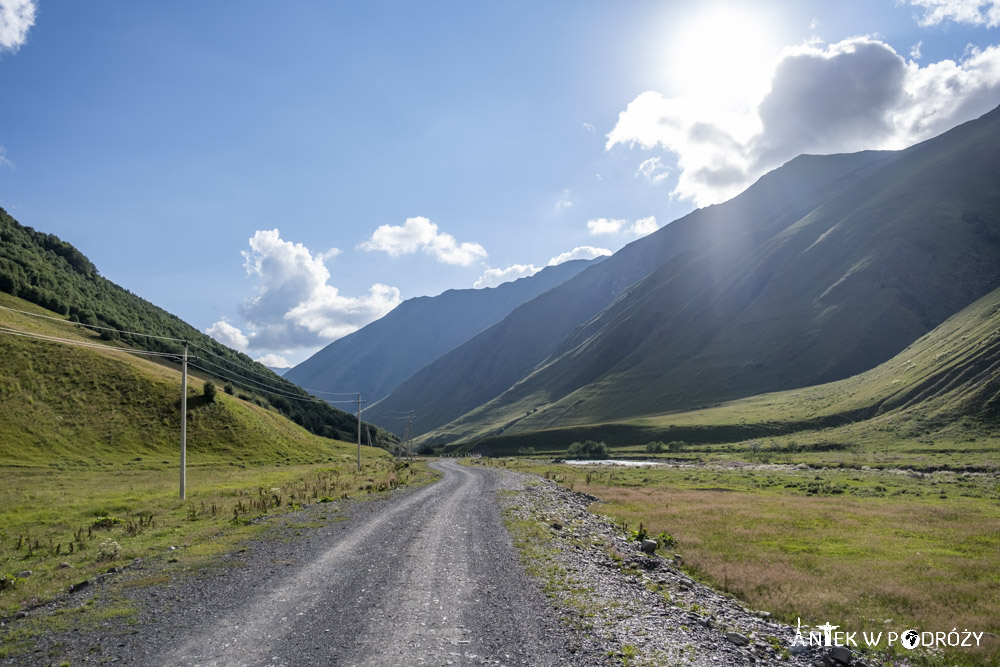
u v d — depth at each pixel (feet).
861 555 83.92
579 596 52.95
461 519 99.91
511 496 141.90
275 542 76.79
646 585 61.46
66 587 56.24
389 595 51.42
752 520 117.29
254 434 337.52
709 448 518.37
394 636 40.81
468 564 64.39
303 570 60.80
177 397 330.75
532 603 49.93
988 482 221.25
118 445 272.72
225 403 351.25
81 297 591.37
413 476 222.28
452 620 44.52
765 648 44.62
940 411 423.23
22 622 44.93
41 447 247.50
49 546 78.95
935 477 252.21
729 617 53.01
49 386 289.33
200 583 55.77
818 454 412.57
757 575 71.20
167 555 69.77
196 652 37.73
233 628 42.50
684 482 237.04
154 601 49.75
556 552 73.46
